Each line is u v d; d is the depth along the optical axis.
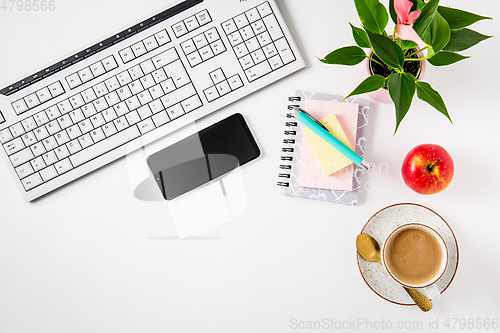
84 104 0.62
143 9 0.65
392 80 0.46
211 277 0.63
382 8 0.48
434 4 0.41
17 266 0.65
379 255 0.59
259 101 0.64
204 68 0.61
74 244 0.65
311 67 0.64
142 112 0.61
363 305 0.61
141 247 0.64
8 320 0.65
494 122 0.62
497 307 0.60
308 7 0.64
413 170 0.56
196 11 0.61
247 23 0.60
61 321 0.65
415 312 0.61
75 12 0.66
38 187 0.62
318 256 0.62
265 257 0.63
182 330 0.63
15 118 0.62
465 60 0.62
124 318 0.64
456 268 0.56
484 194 0.61
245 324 0.63
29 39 0.67
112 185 0.64
